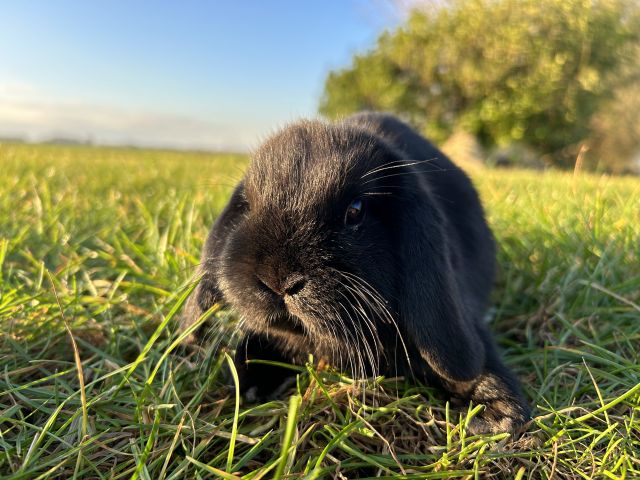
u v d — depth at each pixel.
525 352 0.18
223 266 0.14
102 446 0.12
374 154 0.16
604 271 0.22
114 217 0.31
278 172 0.15
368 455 0.13
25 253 0.21
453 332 0.14
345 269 0.14
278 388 0.16
